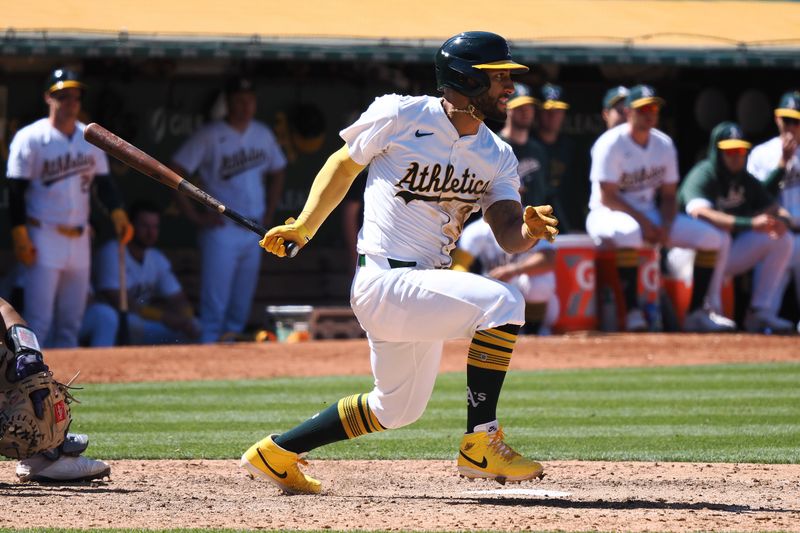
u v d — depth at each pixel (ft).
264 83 184.03
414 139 53.62
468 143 54.13
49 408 57.72
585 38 163.84
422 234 54.54
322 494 58.75
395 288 53.36
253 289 156.76
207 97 178.50
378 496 58.29
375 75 185.47
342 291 185.16
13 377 57.98
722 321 157.58
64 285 138.82
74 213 137.08
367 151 53.98
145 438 80.79
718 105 198.08
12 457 58.13
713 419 90.38
